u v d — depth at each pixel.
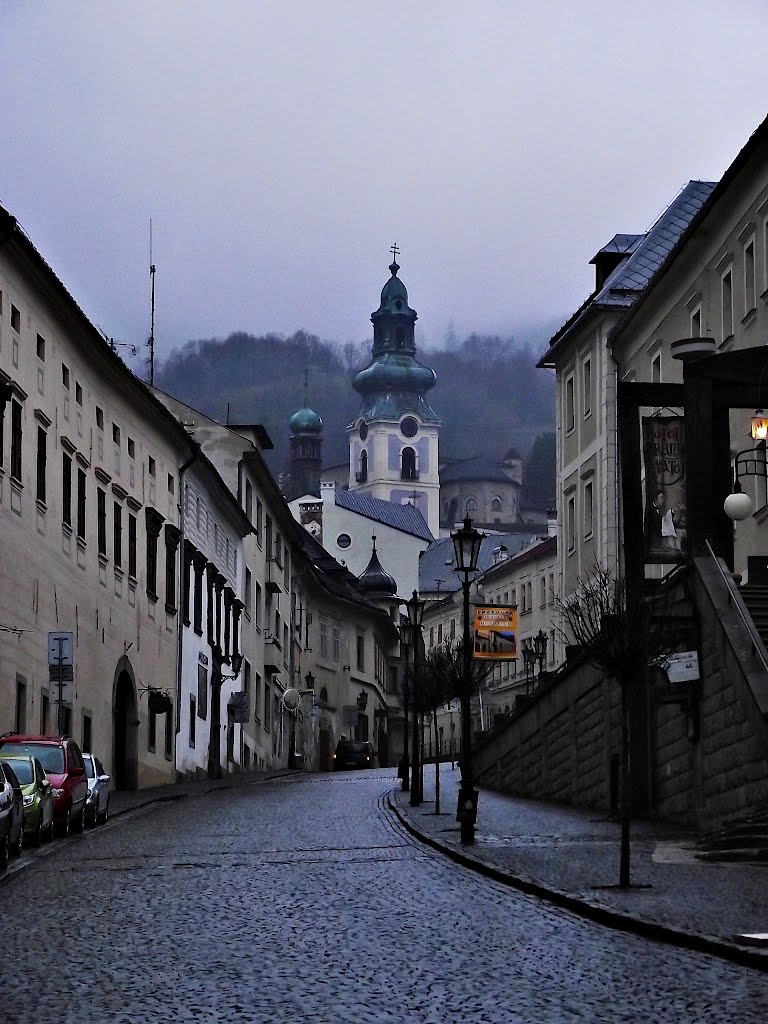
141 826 32.75
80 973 12.41
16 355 40.22
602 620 19.31
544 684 43.00
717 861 21.52
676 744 30.64
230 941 14.16
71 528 45.84
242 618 76.38
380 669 125.12
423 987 11.52
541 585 102.12
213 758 68.12
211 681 68.25
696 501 29.22
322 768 105.44
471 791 25.70
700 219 44.22
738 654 26.20
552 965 12.44
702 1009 10.34
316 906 16.83
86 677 47.38
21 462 40.53
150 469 56.88
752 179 40.78
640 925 14.30
